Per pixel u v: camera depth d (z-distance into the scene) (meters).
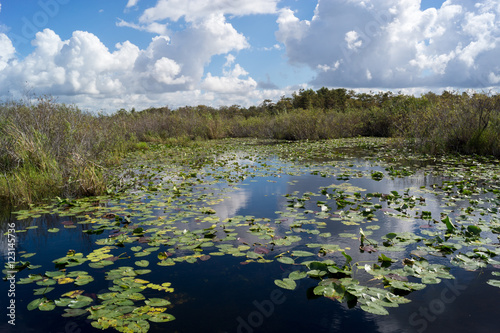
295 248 2.81
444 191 4.81
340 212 3.70
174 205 4.22
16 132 5.98
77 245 2.96
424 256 2.62
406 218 3.56
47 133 6.32
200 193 4.90
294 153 10.06
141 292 2.09
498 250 2.69
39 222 3.62
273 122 17.72
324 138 15.77
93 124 8.46
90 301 1.99
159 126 15.95
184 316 1.84
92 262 2.56
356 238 3.02
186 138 14.76
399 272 2.29
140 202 4.43
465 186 5.03
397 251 2.71
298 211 3.90
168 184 5.60
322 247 2.75
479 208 3.88
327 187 5.23
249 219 3.54
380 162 7.97
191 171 6.98
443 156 8.53
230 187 5.32
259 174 6.50
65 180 4.98
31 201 4.42
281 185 5.45
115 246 2.90
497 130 8.53
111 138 10.03
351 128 16.19
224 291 2.12
